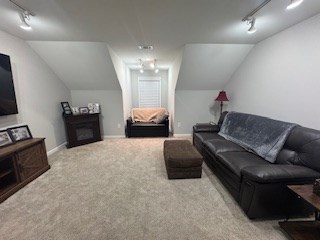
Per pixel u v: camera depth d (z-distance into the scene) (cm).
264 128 239
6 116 252
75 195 208
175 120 478
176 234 151
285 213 165
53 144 366
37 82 321
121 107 460
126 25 232
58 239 146
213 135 339
